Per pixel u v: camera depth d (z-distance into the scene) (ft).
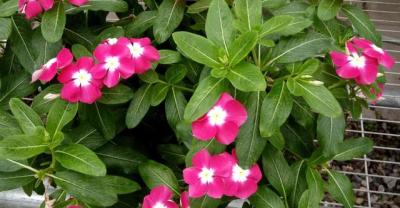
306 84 0.94
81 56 1.07
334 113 0.90
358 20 1.21
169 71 1.10
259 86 0.87
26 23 1.19
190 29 1.36
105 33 1.20
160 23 1.20
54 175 0.99
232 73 0.91
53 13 1.06
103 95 1.04
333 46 1.03
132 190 1.02
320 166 1.17
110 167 1.15
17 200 1.65
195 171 0.94
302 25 1.01
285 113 0.93
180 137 1.04
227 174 0.93
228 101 0.91
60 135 0.95
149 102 1.11
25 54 1.17
